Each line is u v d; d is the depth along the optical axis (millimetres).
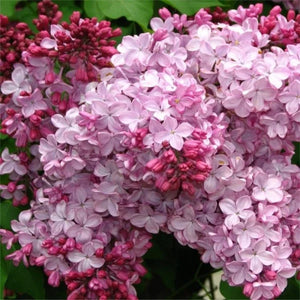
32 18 722
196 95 601
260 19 696
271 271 603
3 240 657
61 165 620
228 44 635
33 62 633
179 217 621
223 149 618
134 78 634
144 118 599
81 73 625
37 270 686
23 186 666
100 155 621
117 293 616
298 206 633
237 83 621
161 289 780
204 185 611
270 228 610
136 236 633
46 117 644
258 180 617
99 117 610
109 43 637
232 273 613
